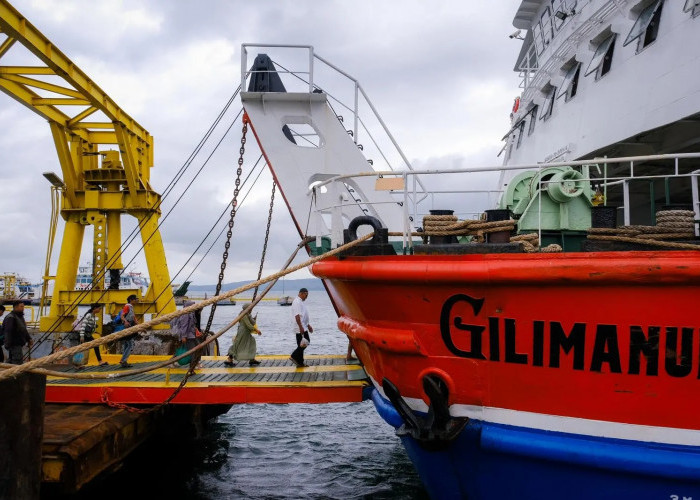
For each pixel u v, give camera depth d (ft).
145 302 54.90
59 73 43.14
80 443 21.42
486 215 19.30
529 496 15.49
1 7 35.45
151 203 59.11
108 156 59.52
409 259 15.26
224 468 29.94
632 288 13.41
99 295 54.44
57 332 48.60
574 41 32.22
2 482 12.50
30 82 45.98
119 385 27.30
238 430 37.99
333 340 100.17
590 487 14.58
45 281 57.11
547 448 14.47
